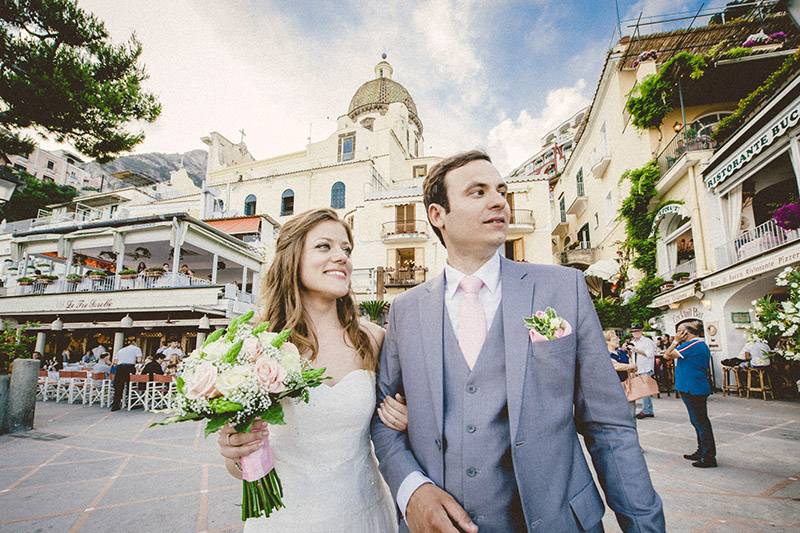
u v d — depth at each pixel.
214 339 1.44
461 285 1.49
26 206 30.16
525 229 20.81
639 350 7.98
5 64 6.33
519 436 1.19
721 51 13.29
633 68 16.41
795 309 3.65
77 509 3.51
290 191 26.81
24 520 3.29
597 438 1.24
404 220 22.25
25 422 6.88
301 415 1.63
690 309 12.59
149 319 14.25
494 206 1.42
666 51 15.26
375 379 1.85
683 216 12.83
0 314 15.30
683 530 2.97
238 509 3.48
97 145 7.36
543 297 1.37
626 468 1.14
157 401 9.52
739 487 3.80
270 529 1.58
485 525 1.19
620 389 1.24
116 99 6.85
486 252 1.46
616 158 17.14
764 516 3.16
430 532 1.12
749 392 9.69
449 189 1.49
